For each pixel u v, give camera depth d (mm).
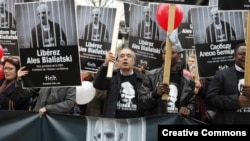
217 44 6539
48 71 5520
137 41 7164
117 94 5910
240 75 5707
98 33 6953
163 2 5418
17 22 5520
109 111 5891
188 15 7285
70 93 5887
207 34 6562
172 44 5398
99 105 7023
